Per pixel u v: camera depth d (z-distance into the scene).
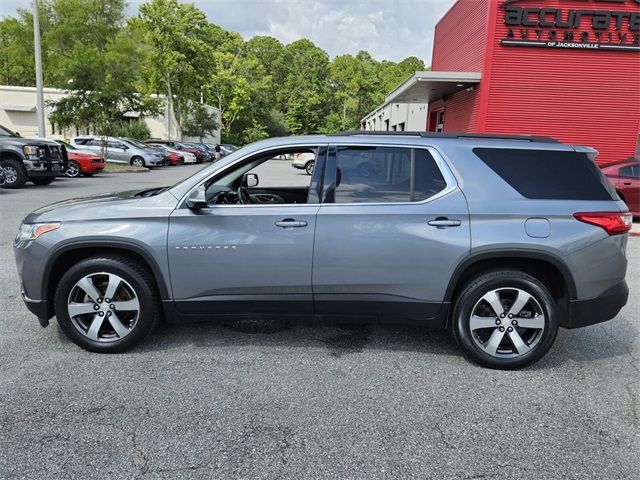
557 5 14.75
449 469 2.70
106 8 28.11
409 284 3.84
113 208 3.97
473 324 3.87
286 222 3.81
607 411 3.33
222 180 4.73
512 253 3.74
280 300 3.91
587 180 3.88
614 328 4.91
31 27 32.25
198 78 49.84
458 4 18.36
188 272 3.88
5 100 43.91
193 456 2.77
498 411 3.30
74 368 3.78
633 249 8.88
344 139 3.98
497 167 3.88
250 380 3.65
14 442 2.86
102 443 2.87
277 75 91.06
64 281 3.91
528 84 15.24
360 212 3.81
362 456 2.79
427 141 3.95
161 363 3.89
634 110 15.20
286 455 2.79
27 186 15.94
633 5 14.62
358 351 4.21
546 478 2.65
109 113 27.28
